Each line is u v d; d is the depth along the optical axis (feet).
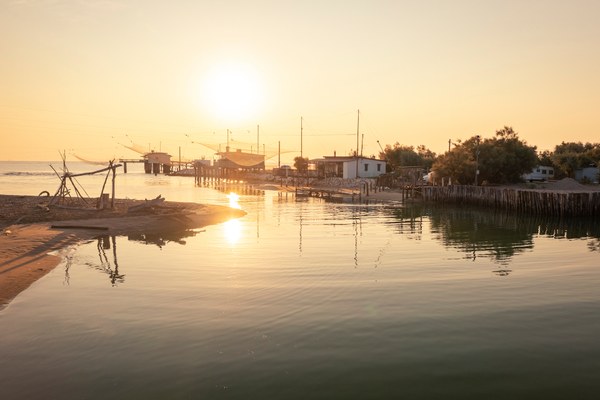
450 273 51.16
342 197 192.54
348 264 55.93
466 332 32.60
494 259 59.72
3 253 59.93
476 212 131.13
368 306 38.42
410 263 56.80
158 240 76.43
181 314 36.32
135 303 39.40
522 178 207.82
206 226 96.37
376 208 144.56
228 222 103.91
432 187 169.07
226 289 43.83
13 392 24.21
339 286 44.91
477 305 38.93
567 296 41.93
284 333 32.24
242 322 34.42
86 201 125.59
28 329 33.17
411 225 98.99
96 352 29.07
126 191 216.33
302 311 37.06
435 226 97.35
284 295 41.68
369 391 24.38
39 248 64.75
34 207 111.04
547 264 56.59
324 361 27.81
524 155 196.34
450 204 157.38
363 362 27.68
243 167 365.40
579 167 256.32
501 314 36.60
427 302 39.70
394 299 40.47
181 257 60.75
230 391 24.29
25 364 27.48
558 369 27.07
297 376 25.94
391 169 283.79
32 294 42.32
